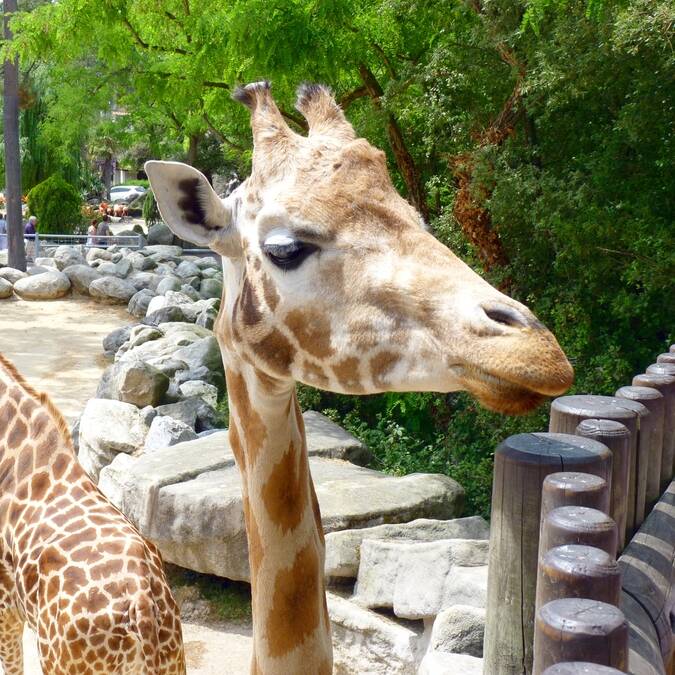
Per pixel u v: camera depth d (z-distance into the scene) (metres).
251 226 2.17
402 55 8.74
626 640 1.68
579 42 6.10
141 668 3.22
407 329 1.90
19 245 16.83
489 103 7.46
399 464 7.29
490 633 2.54
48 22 10.21
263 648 2.45
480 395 1.77
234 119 10.66
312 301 2.02
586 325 6.88
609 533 2.00
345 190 2.03
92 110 16.39
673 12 5.27
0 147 26.48
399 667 4.42
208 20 9.11
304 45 7.77
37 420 4.03
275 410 2.30
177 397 8.84
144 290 14.89
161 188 2.24
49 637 3.33
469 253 7.64
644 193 6.54
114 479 6.25
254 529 2.43
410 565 4.62
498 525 2.47
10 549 3.79
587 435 2.67
